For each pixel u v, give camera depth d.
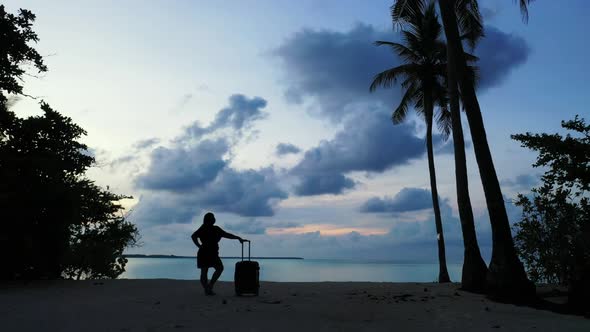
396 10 15.66
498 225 10.98
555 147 10.85
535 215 11.38
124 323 6.36
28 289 10.75
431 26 22.95
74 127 14.55
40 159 12.91
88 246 16.95
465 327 6.66
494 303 9.58
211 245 9.90
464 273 11.95
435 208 21.80
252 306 8.19
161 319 6.71
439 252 21.19
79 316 6.84
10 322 6.28
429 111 23.05
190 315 7.10
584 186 10.75
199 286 12.00
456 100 13.29
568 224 10.43
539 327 6.72
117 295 9.66
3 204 12.27
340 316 7.50
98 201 16.17
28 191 12.63
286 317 7.18
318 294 10.45
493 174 11.53
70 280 13.28
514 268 10.53
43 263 13.36
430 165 22.48
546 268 11.09
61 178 13.77
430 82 23.08
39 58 13.95
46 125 13.66
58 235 13.77
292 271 116.69
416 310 8.25
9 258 12.84
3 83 13.52
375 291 11.39
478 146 11.77
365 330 6.33
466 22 16.30
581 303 8.94
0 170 12.72
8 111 13.62
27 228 12.90
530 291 10.36
